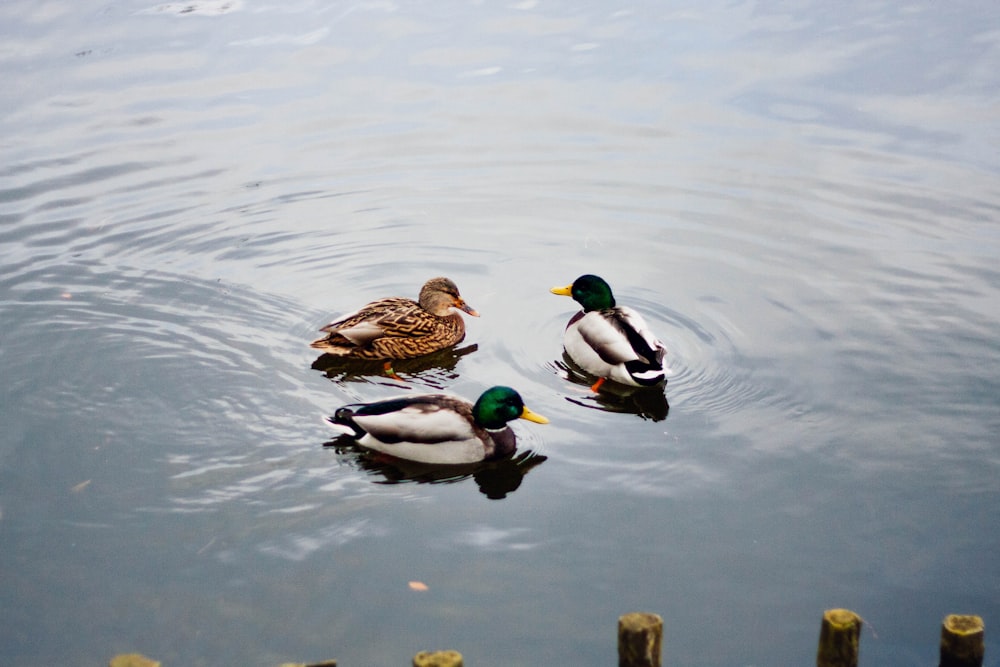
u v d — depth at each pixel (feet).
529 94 61.31
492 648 25.95
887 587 28.32
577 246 47.93
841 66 63.26
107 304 42.34
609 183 52.95
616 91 61.46
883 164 53.52
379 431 33.88
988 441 34.60
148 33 69.10
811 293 43.75
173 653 25.75
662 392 37.99
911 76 61.72
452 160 55.21
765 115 58.54
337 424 34.35
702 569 28.89
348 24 70.38
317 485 32.32
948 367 38.75
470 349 41.47
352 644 26.04
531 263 46.88
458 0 74.28
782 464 33.63
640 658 22.99
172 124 58.23
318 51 66.69
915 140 55.52
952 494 32.12
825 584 28.40
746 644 26.32
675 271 45.70
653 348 38.09
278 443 34.32
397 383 38.65
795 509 31.48
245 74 63.77
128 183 52.39
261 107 60.13
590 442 35.14
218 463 33.17
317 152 55.77
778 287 44.24
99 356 38.73
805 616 27.25
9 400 36.04
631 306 43.16
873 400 36.94
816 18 69.82
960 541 30.07
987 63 62.64
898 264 45.55
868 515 31.17
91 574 28.25
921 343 40.24
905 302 42.93
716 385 38.14
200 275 44.98
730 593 28.02
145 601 27.32
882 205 50.16
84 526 30.12
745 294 43.80
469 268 46.60
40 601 27.30
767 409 36.65
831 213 49.73
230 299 43.09
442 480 33.09
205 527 30.17
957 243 46.93
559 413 36.91
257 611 27.04
